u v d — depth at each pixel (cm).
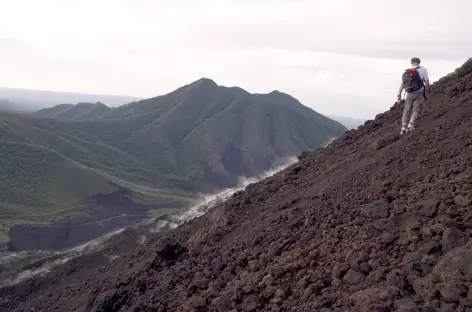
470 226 641
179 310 904
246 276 858
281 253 891
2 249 8006
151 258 1603
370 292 566
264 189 1603
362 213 841
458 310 477
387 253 677
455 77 1584
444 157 891
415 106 1145
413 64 1134
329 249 773
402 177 911
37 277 4112
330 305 612
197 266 1198
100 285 1923
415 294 553
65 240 9238
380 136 1355
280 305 711
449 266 539
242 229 1345
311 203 1090
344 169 1234
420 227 693
